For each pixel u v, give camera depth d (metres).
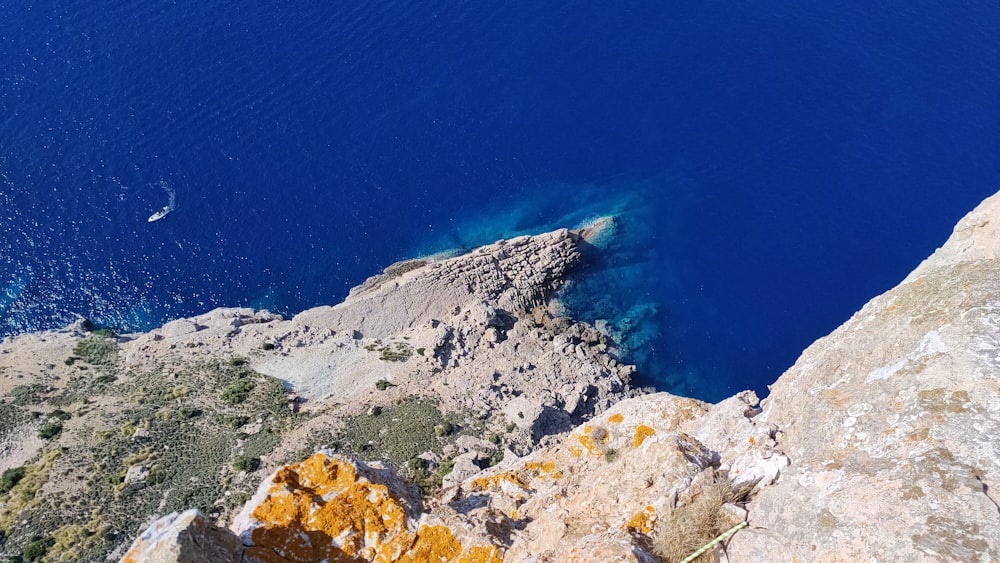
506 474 42.47
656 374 96.75
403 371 91.81
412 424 81.19
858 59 127.12
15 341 96.75
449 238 113.38
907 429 29.09
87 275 108.00
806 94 123.12
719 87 126.81
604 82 130.25
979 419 27.95
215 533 29.34
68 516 67.38
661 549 30.45
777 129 119.31
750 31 135.25
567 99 128.50
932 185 108.69
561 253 107.25
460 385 89.44
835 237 105.75
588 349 97.50
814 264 103.81
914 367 31.02
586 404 90.25
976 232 38.38
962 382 29.36
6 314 103.00
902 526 25.97
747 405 38.78
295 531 32.41
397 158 122.19
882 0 136.75
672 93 127.25
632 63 132.62
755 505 30.88
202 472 72.38
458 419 82.94
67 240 111.19
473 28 140.50
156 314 105.06
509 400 87.75
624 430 42.28
